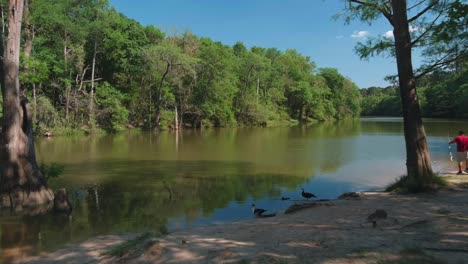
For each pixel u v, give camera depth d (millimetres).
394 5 10047
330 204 8562
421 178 9633
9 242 6707
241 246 5188
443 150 21812
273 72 73562
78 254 5855
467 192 8961
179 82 48531
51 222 8141
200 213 8867
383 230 5570
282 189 11711
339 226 6215
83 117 40844
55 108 38094
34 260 5715
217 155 20703
